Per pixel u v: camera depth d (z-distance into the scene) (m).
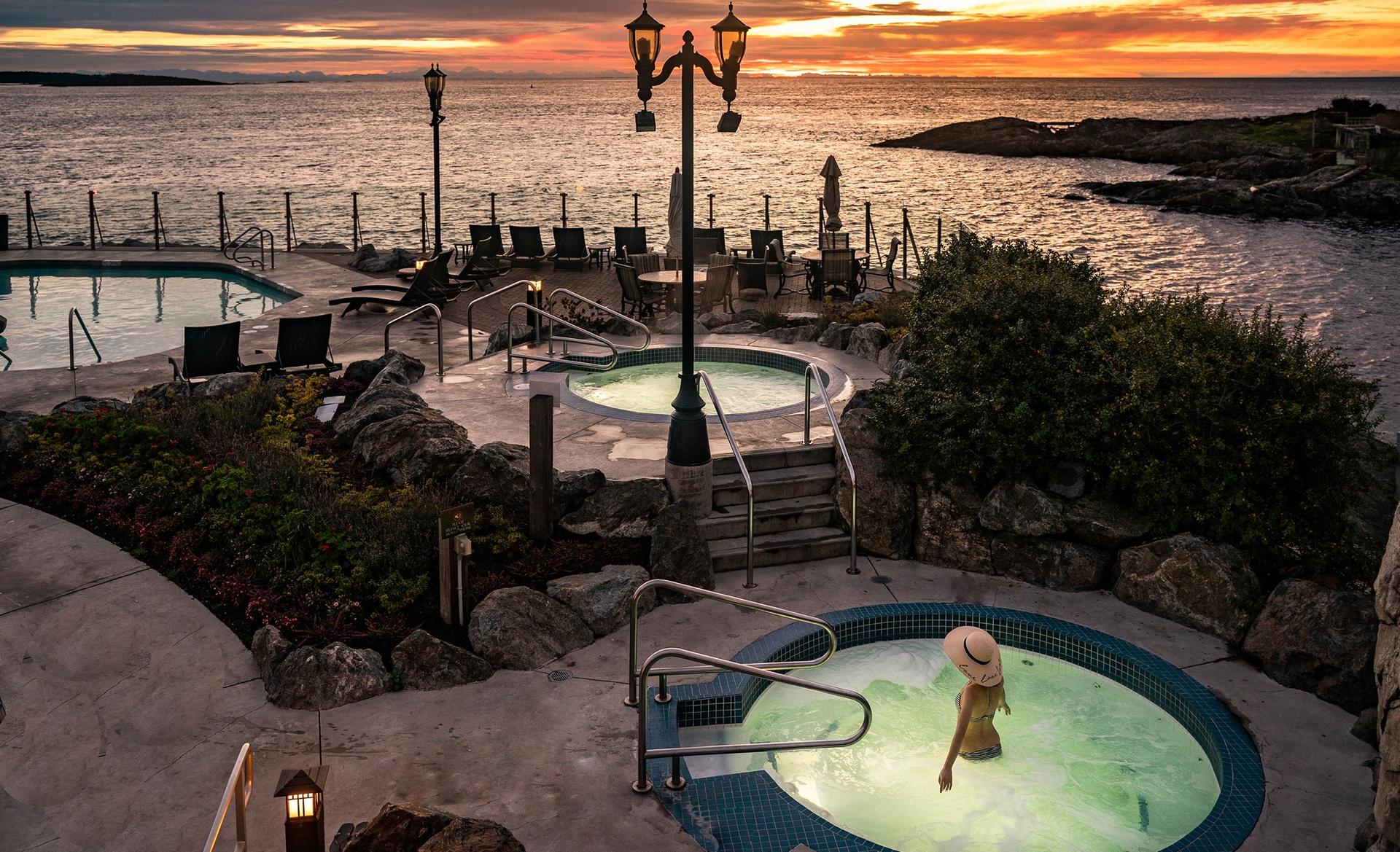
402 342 17.66
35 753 6.95
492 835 5.55
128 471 11.07
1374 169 55.16
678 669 7.90
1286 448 9.30
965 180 64.62
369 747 7.08
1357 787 6.57
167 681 7.86
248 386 13.23
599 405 13.08
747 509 9.85
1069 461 9.91
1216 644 8.41
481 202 48.28
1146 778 7.13
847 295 21.50
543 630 8.40
